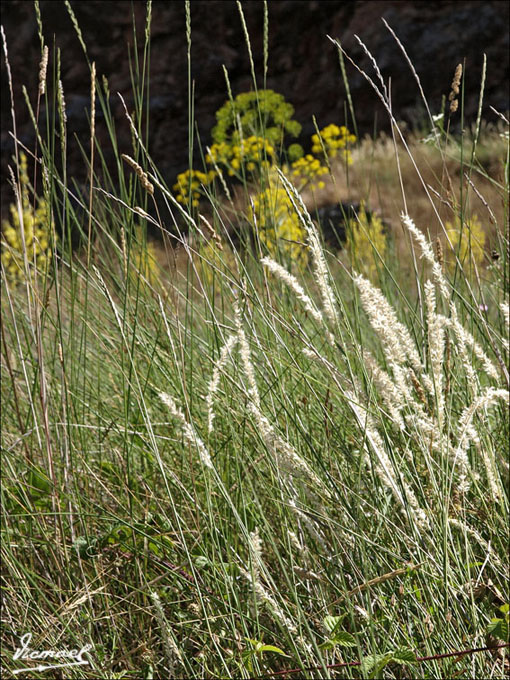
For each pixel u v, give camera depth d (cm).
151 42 1842
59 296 190
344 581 129
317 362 146
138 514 173
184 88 1833
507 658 126
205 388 181
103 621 156
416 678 116
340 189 1107
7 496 177
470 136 1198
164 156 1817
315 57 1834
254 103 644
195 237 174
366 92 1759
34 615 150
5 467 187
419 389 141
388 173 1106
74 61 1827
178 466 181
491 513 142
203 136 1808
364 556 121
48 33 1839
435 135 193
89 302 225
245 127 641
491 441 147
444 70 1689
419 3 1741
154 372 202
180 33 1838
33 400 176
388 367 182
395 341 131
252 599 124
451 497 136
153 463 188
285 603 127
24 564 170
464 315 193
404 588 128
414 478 139
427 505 130
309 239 133
